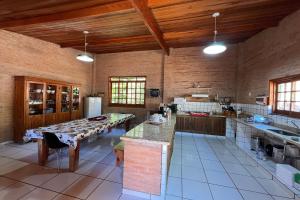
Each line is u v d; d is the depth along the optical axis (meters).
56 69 5.49
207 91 5.92
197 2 2.94
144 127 2.86
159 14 3.39
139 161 2.19
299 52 2.97
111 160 3.35
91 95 6.94
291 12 3.20
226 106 5.58
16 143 4.19
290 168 2.53
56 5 3.02
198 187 2.49
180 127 5.72
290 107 3.32
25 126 4.12
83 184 2.46
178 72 6.16
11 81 4.20
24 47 4.50
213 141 4.95
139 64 6.64
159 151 2.11
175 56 6.17
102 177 2.67
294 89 3.23
